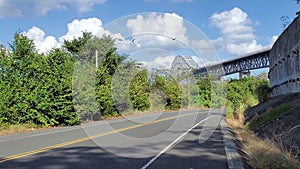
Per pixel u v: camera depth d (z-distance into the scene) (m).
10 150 12.38
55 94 24.28
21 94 22.55
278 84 34.50
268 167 9.09
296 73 25.58
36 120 23.34
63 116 24.59
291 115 18.06
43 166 9.45
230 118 30.58
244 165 9.95
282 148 10.61
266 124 19.20
